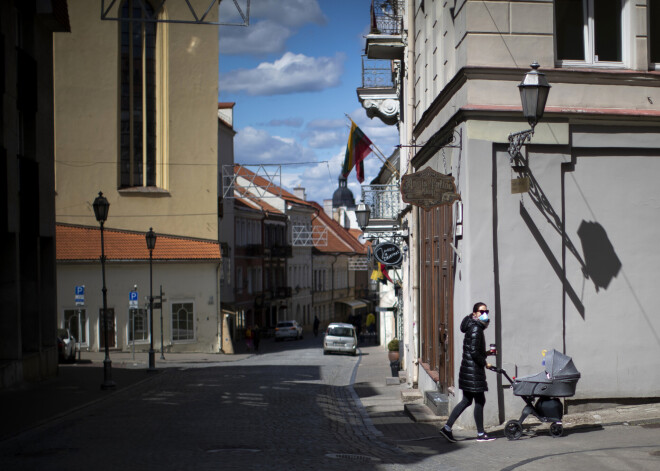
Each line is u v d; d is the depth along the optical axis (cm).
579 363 1281
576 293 1281
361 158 2783
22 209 2250
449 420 1167
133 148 5141
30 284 2356
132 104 5125
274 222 7912
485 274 1258
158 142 5178
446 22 1538
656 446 998
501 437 1170
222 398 1939
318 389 2259
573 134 1280
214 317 4784
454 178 1331
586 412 1277
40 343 2377
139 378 2570
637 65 1295
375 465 977
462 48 1305
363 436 1316
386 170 4312
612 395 1283
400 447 1162
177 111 5178
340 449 1145
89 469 950
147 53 5144
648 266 1290
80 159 5044
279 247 7894
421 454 1077
